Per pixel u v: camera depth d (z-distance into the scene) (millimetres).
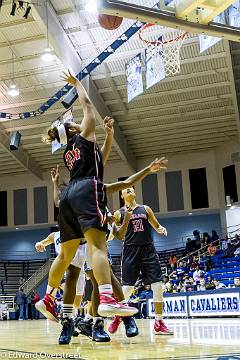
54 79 16656
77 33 14320
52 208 25172
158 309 4797
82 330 3992
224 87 17719
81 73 12867
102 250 2873
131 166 23078
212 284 12820
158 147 23172
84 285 5305
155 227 5039
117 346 3240
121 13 4078
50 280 3355
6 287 24516
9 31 14125
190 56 15633
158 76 11680
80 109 18375
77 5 13172
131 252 4840
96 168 3129
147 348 3039
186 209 23609
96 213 2918
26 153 22906
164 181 24234
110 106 18859
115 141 19938
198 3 3910
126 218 4277
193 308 10406
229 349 2881
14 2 11586
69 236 3170
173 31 13883
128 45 14859
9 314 21141
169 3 4168
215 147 23500
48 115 19125
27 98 17938
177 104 18766
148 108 19016
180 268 18531
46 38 14305
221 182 23109
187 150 23781
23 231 26750
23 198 25766
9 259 26453
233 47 15492
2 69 16094
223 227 22844
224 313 9547
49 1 13016
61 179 24875
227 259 17453
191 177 23844
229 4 3922
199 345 3238
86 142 3174
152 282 4797
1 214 25891
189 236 24594
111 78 16688
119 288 4000
